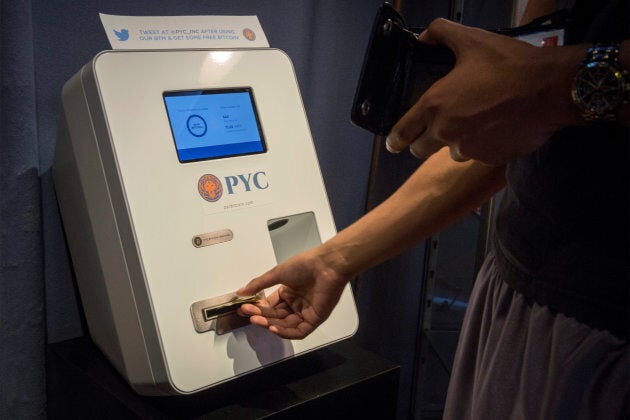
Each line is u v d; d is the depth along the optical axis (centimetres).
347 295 95
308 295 79
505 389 59
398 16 52
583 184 49
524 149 46
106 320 87
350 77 134
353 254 75
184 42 92
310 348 88
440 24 48
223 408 80
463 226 135
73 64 100
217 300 80
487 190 70
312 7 124
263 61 93
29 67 90
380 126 53
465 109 45
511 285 60
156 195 78
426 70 52
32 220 93
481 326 67
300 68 126
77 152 82
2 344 95
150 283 75
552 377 53
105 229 79
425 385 149
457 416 71
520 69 43
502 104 44
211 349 79
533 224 55
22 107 90
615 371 49
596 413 50
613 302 49
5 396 97
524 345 58
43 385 98
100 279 85
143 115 79
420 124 48
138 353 78
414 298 155
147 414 79
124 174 76
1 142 90
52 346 101
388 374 91
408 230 73
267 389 85
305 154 95
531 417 55
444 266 140
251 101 91
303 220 94
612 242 49
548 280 54
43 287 97
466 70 45
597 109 41
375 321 151
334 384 87
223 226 83
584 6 51
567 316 53
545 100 43
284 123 93
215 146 85
